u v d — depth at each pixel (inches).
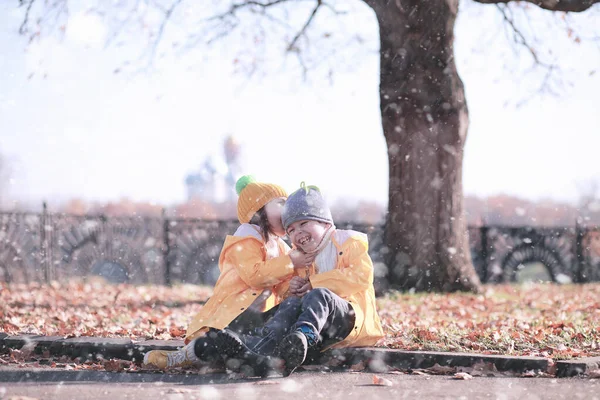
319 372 156.2
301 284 156.4
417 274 363.6
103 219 492.1
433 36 356.2
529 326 222.5
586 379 147.4
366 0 367.6
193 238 501.4
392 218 371.6
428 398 129.2
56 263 472.7
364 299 161.9
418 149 361.7
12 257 462.6
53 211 475.2
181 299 368.5
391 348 170.7
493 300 341.7
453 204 366.0
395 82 362.6
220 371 155.6
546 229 525.7
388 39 363.9
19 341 184.9
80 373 155.6
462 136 366.6
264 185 165.0
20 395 132.3
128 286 457.4
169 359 156.8
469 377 150.1
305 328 144.8
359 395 132.0
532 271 522.6
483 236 515.8
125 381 146.3
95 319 253.4
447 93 359.6
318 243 158.2
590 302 339.6
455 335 190.5
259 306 159.2
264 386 140.1
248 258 157.9
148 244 502.0
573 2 347.9
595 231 527.5
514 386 140.4
